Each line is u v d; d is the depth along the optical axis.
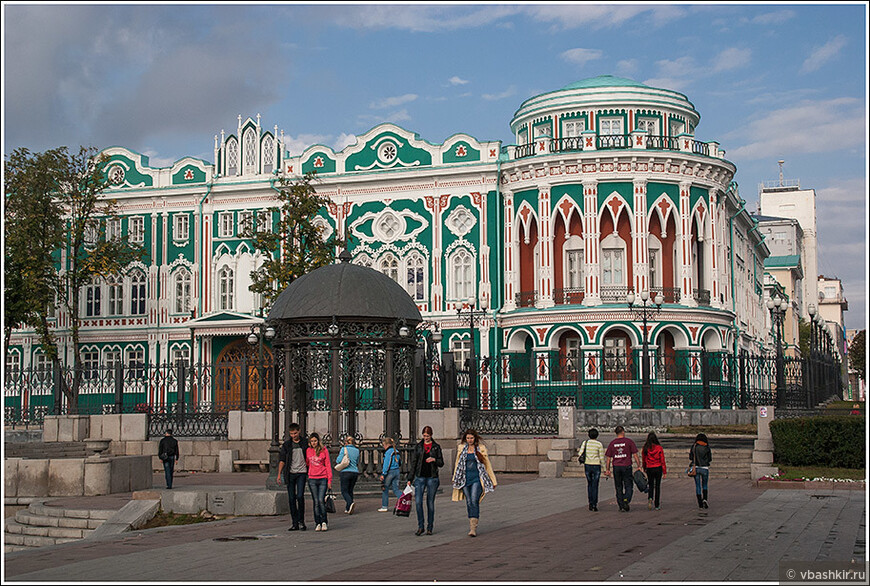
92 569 15.66
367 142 59.62
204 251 60.88
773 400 48.25
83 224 55.69
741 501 24.95
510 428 40.25
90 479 27.30
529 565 15.33
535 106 58.47
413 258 58.75
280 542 18.58
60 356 61.91
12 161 54.47
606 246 55.03
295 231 54.28
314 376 26.84
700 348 54.72
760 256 85.19
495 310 57.00
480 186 57.75
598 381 53.06
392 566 15.45
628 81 58.78
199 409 40.22
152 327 60.88
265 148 61.00
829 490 27.75
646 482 23.92
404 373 27.56
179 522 22.45
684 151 55.56
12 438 40.69
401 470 27.05
